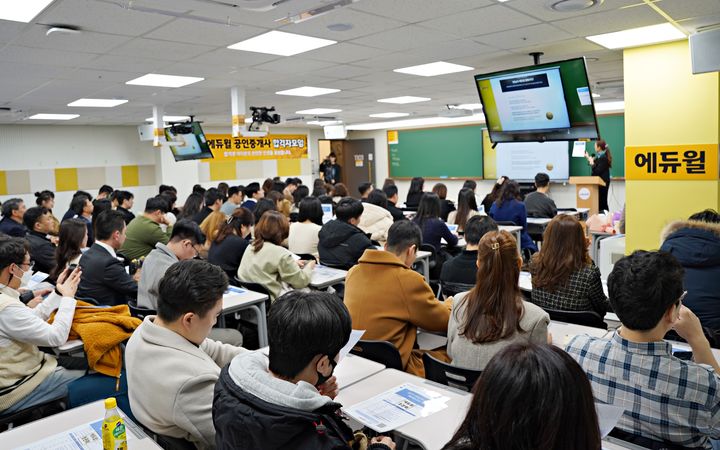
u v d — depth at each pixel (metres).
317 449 1.09
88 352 2.54
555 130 4.83
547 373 0.76
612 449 1.43
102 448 1.57
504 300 2.00
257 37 4.26
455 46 4.82
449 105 10.06
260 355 1.36
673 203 4.64
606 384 1.53
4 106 7.60
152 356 1.68
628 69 4.84
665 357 1.45
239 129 6.85
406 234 2.68
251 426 1.11
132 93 6.89
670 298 1.45
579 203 9.24
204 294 1.71
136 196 11.91
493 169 12.09
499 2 3.49
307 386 1.18
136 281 3.64
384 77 6.48
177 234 3.24
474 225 3.27
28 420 2.47
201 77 5.98
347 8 3.53
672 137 4.60
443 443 1.50
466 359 2.05
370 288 2.45
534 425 0.73
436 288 4.89
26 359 2.45
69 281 2.75
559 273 2.70
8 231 5.70
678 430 1.43
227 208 7.42
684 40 4.51
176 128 9.21
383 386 1.92
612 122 10.23
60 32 3.70
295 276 3.75
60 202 10.79
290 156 14.15
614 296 1.51
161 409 1.63
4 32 3.74
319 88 7.21
